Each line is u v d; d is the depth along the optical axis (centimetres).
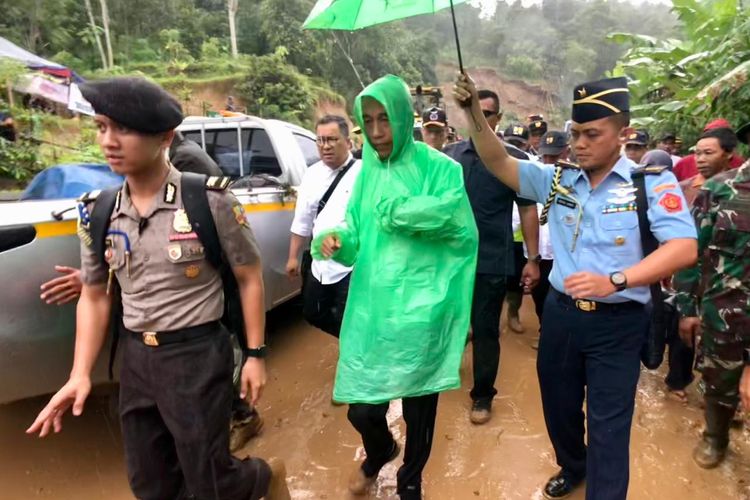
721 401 259
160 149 165
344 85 3575
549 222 215
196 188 171
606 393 203
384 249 210
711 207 252
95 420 306
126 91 152
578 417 230
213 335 181
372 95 203
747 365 212
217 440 180
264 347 189
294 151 452
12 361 215
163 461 191
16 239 208
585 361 213
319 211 322
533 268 327
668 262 171
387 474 266
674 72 882
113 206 172
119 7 3481
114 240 172
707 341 257
